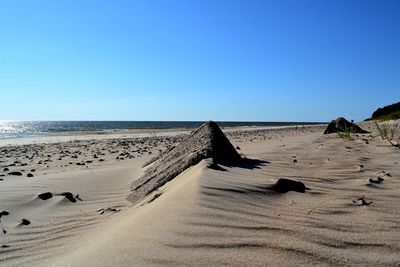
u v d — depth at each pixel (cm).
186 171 460
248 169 492
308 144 970
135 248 225
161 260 206
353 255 211
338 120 1538
